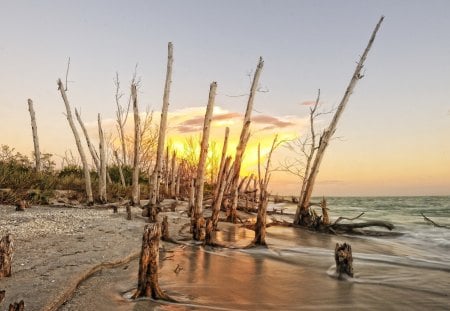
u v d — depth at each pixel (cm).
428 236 1759
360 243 1508
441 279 845
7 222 1182
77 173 3027
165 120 1709
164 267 860
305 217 1931
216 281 748
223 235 1455
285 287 734
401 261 1084
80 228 1175
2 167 2044
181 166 3753
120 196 2558
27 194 1866
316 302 644
